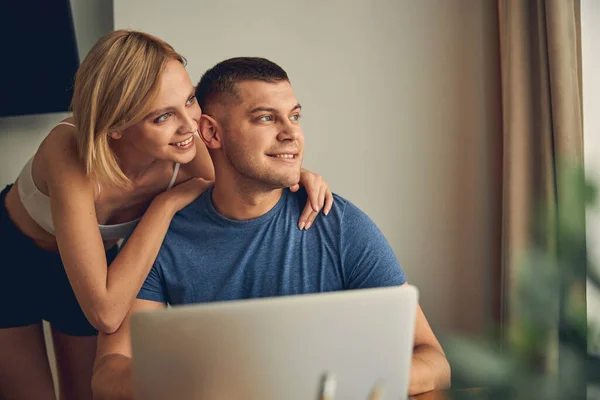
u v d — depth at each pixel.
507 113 2.25
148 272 1.44
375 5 2.43
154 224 1.44
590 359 0.34
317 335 0.83
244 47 2.35
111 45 1.41
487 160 2.50
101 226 1.66
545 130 2.14
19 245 1.90
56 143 1.54
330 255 1.42
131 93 1.39
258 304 0.81
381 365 0.87
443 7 2.46
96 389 1.21
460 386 0.36
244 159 1.34
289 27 2.38
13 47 2.22
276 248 1.42
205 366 0.83
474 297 2.53
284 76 1.37
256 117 1.33
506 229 2.25
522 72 2.21
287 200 1.46
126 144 1.52
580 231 0.34
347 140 2.44
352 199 2.46
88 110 1.42
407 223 2.49
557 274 0.34
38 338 2.04
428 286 2.51
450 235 2.51
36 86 2.27
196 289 1.43
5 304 1.95
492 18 2.48
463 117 2.49
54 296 1.96
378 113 2.45
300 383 0.85
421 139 2.48
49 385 2.06
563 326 0.34
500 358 0.35
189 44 2.32
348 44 2.42
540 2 2.14
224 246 1.43
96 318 1.41
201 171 1.64
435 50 2.47
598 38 2.25
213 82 1.38
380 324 0.85
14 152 2.37
